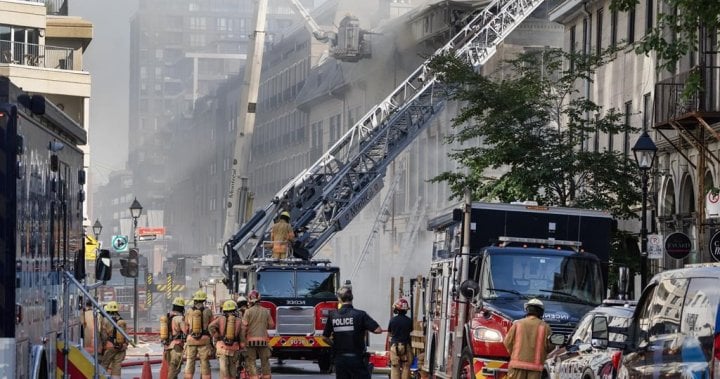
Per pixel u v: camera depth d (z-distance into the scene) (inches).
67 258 1412.4
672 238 2354.8
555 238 2092.8
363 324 1724.9
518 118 3216.0
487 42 5206.7
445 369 2143.2
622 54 4104.3
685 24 1809.8
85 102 5654.5
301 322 3245.6
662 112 3267.7
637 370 1283.2
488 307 1952.5
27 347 1165.7
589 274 2033.7
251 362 2566.4
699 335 1131.9
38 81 5472.4
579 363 1552.7
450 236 2190.0
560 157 3186.5
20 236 1136.2
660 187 3676.2
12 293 1109.1
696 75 1950.1
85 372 1470.2
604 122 3289.9
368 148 4306.1
